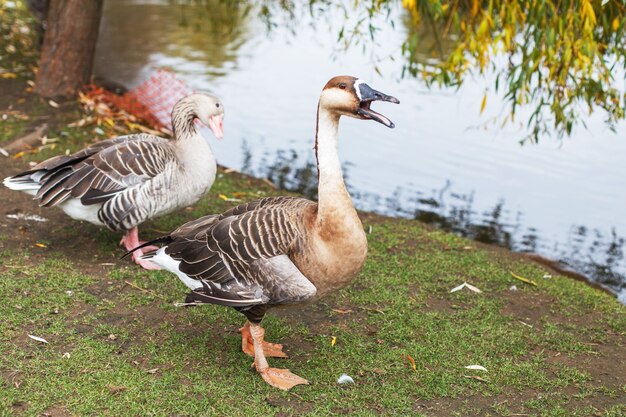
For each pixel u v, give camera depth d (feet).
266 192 28.17
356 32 27.04
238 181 29.19
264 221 14.78
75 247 21.77
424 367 16.56
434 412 14.83
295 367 16.26
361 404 14.88
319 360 16.58
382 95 14.24
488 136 37.63
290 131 37.22
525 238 27.14
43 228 22.91
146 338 16.94
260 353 15.51
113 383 14.87
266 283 14.51
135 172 20.16
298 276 14.43
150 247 21.98
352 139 36.83
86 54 36.17
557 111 23.77
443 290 20.79
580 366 17.16
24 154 28.48
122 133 32.19
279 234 14.62
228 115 38.58
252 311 15.11
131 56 46.65
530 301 20.61
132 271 20.36
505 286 21.38
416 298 20.08
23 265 20.13
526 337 18.42
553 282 22.08
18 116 32.71
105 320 17.63
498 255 23.99
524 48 22.50
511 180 32.76
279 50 50.34
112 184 20.07
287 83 43.88
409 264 22.36
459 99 41.86
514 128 38.42
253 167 32.40
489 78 44.06
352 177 32.17
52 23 35.53
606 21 22.41
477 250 24.13
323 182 14.46
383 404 14.92
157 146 20.76
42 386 14.61
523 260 23.89
